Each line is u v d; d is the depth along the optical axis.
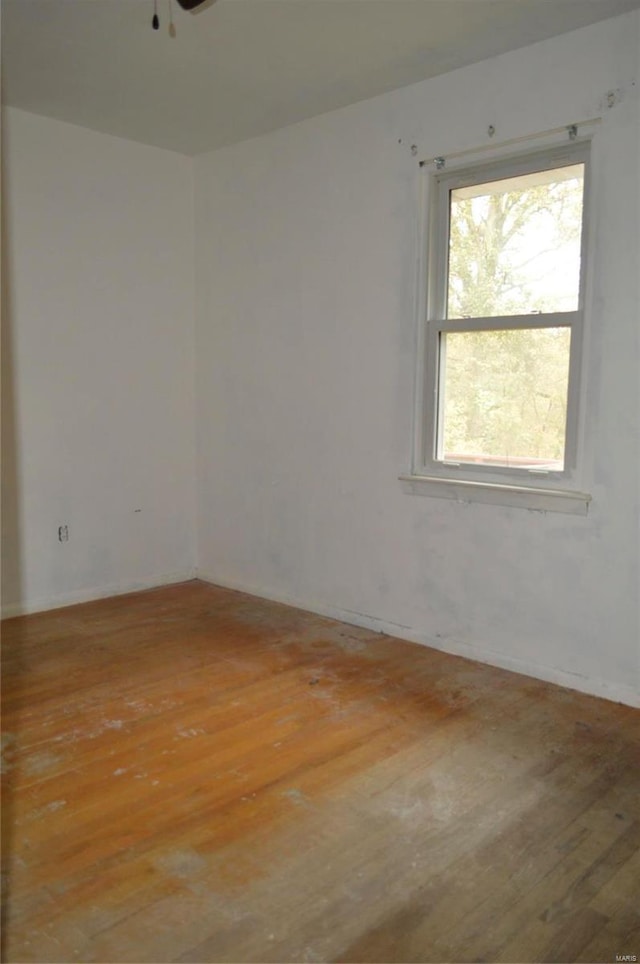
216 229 4.23
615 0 2.47
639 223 2.58
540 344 2.94
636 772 2.27
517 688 2.91
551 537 2.92
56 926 1.61
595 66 2.64
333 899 1.70
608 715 2.66
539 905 1.68
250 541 4.26
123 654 3.27
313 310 3.74
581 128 2.72
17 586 3.81
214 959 1.52
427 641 3.39
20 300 3.66
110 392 4.09
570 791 2.16
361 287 3.50
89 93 3.33
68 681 2.95
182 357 4.43
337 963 1.51
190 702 2.77
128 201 4.05
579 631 2.87
